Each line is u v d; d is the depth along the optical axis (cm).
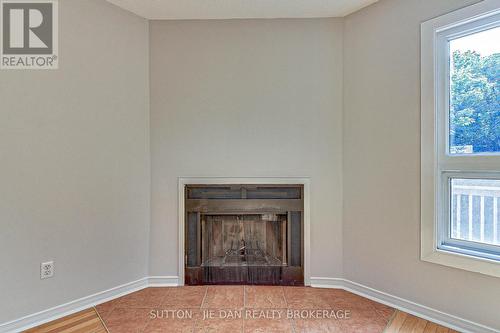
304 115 274
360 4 249
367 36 252
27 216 205
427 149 215
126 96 260
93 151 238
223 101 276
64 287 222
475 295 194
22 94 203
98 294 241
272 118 275
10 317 197
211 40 276
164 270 278
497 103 191
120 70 256
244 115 276
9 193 197
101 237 244
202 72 276
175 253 278
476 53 198
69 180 225
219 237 285
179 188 277
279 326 205
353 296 253
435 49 211
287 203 275
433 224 212
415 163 223
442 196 213
